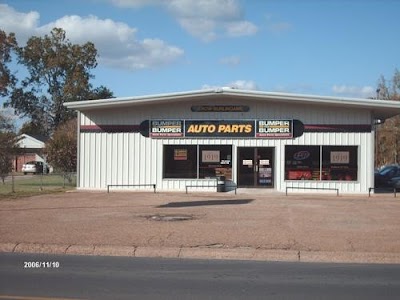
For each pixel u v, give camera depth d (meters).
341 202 20.58
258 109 26.31
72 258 10.45
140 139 26.69
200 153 26.50
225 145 26.45
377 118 31.12
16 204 18.95
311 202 20.39
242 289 8.05
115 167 26.66
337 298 7.57
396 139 48.72
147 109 26.67
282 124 26.16
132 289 7.98
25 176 51.78
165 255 10.70
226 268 9.62
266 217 15.41
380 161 48.78
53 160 34.59
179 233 12.41
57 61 70.62
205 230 12.84
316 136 26.08
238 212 16.62
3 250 11.12
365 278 8.88
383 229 13.24
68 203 19.36
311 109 26.12
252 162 26.36
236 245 11.11
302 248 10.87
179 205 18.73
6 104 72.56
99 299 7.36
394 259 10.30
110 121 26.77
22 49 71.69
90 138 26.81
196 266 9.78
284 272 9.31
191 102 26.50
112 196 22.62
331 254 10.45
